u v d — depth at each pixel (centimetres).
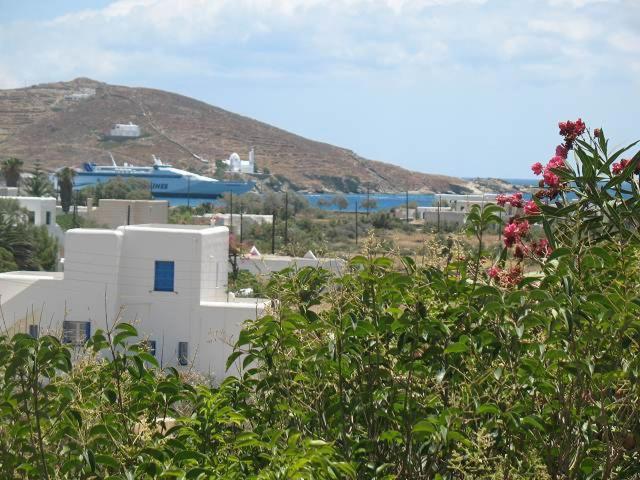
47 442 894
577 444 830
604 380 785
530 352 849
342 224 15412
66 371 842
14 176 19425
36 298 5709
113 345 909
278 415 909
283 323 895
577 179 963
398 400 845
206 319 5519
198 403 891
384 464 789
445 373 836
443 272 933
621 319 788
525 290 868
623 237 920
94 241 5603
